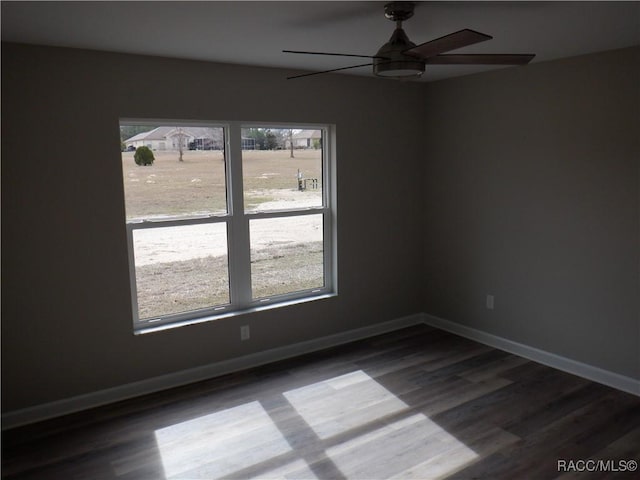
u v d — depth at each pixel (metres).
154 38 3.05
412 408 3.56
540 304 4.26
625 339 3.73
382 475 2.82
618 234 3.70
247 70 3.98
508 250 4.46
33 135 3.24
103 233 3.55
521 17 2.70
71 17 2.58
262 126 4.23
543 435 3.19
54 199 3.35
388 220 4.99
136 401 3.71
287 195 4.45
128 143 3.67
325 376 4.10
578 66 3.79
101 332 3.62
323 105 4.40
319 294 4.74
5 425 3.35
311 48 3.38
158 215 3.85
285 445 3.12
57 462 2.98
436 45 2.28
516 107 4.25
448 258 5.04
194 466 2.93
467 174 4.73
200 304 4.12
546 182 4.11
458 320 5.03
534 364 4.29
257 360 4.34
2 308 3.26
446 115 4.86
